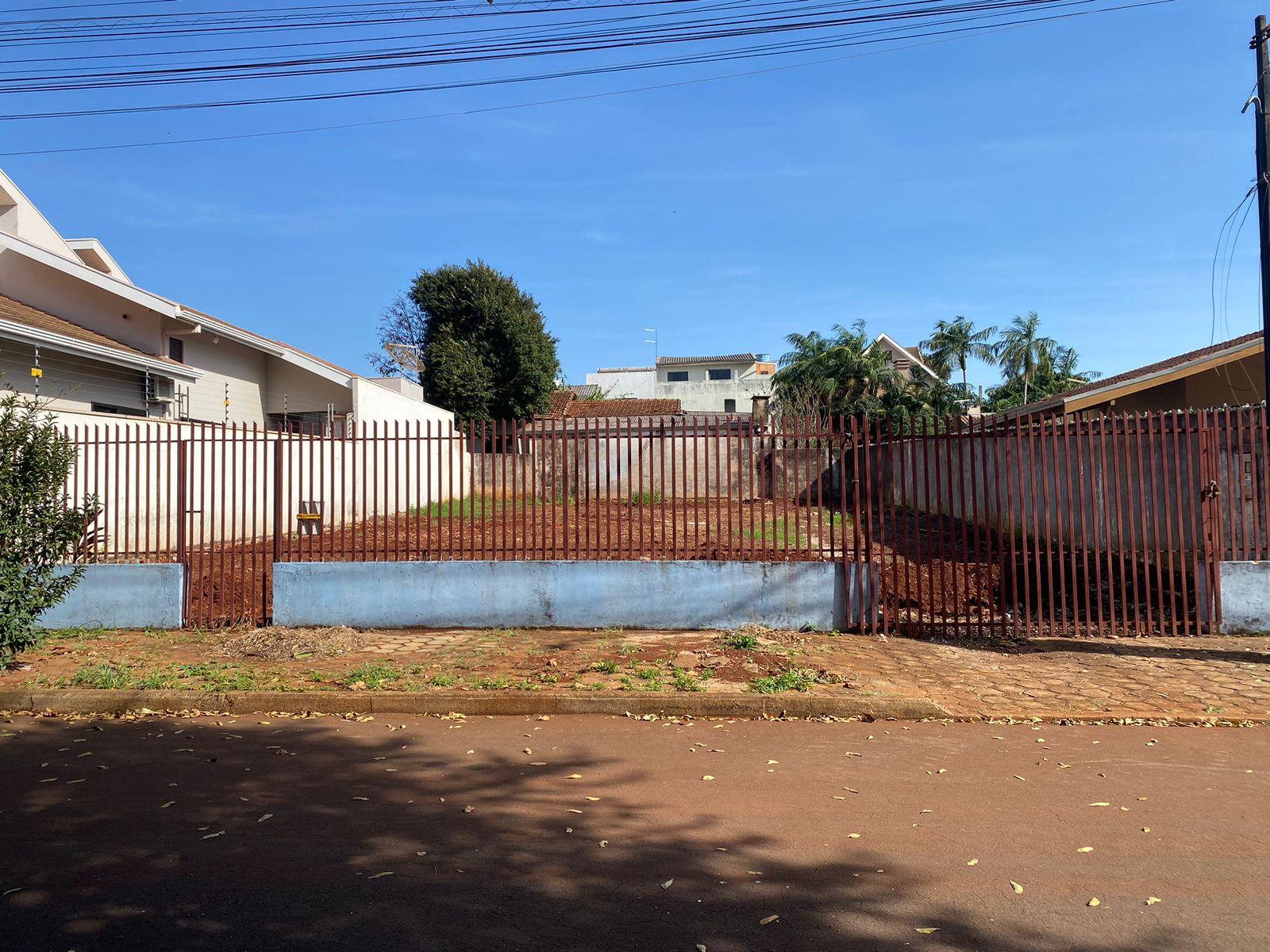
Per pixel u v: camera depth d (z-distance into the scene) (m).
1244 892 3.71
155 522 12.43
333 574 9.81
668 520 15.12
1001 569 8.97
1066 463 8.93
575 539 9.59
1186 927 3.41
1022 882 3.81
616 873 3.92
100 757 5.82
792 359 35.25
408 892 3.71
